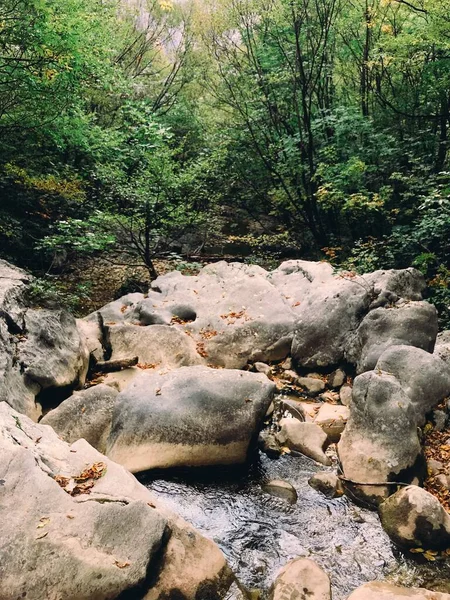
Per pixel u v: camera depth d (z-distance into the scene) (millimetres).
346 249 12109
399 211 10766
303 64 11742
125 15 18609
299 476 5148
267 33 12258
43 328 6484
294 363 7602
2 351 5664
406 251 9656
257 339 7777
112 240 9672
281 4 11422
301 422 5809
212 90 15906
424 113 11367
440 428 5422
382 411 5062
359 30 12156
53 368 6152
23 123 9555
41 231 11070
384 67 11156
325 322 7418
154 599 3311
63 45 8305
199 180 12391
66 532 3314
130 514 3520
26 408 5484
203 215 12242
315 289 8273
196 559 3629
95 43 10555
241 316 8172
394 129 11555
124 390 5672
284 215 14531
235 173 13750
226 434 5195
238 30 12578
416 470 4812
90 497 3650
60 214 11703
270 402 5566
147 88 18969
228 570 3754
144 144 11352
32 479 3594
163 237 13055
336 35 12453
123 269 12844
